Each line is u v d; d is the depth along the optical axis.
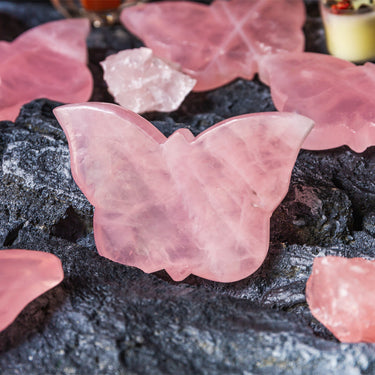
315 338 0.34
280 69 0.39
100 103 0.35
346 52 0.42
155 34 0.42
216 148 0.34
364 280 0.34
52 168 0.38
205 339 0.34
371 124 0.37
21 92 0.40
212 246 0.35
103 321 0.34
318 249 0.37
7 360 0.33
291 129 0.34
